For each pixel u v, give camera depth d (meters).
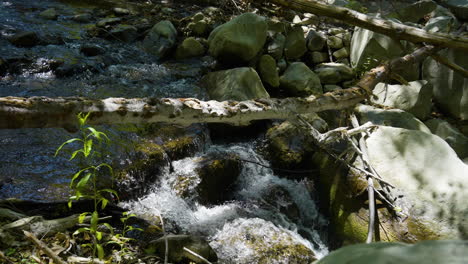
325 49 6.88
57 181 3.61
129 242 3.13
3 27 6.23
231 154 4.62
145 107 3.43
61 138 4.26
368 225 3.80
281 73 6.32
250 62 6.24
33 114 3.00
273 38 6.54
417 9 7.16
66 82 5.36
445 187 3.88
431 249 0.45
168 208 3.78
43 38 6.16
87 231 3.03
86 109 3.19
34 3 7.51
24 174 3.64
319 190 4.52
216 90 5.49
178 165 4.29
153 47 6.42
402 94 5.72
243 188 4.59
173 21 7.19
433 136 4.37
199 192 4.07
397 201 3.90
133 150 4.20
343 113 5.49
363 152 4.34
